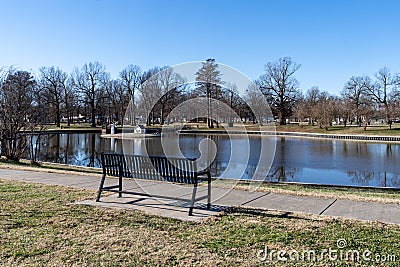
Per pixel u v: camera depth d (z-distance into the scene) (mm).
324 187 9820
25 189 7480
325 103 51219
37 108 19141
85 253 3885
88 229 4727
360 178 14477
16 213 5441
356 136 37812
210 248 4062
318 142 33969
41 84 53562
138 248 4051
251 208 5941
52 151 24703
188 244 4191
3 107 15734
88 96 61375
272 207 6004
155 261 3686
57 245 4113
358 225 4891
